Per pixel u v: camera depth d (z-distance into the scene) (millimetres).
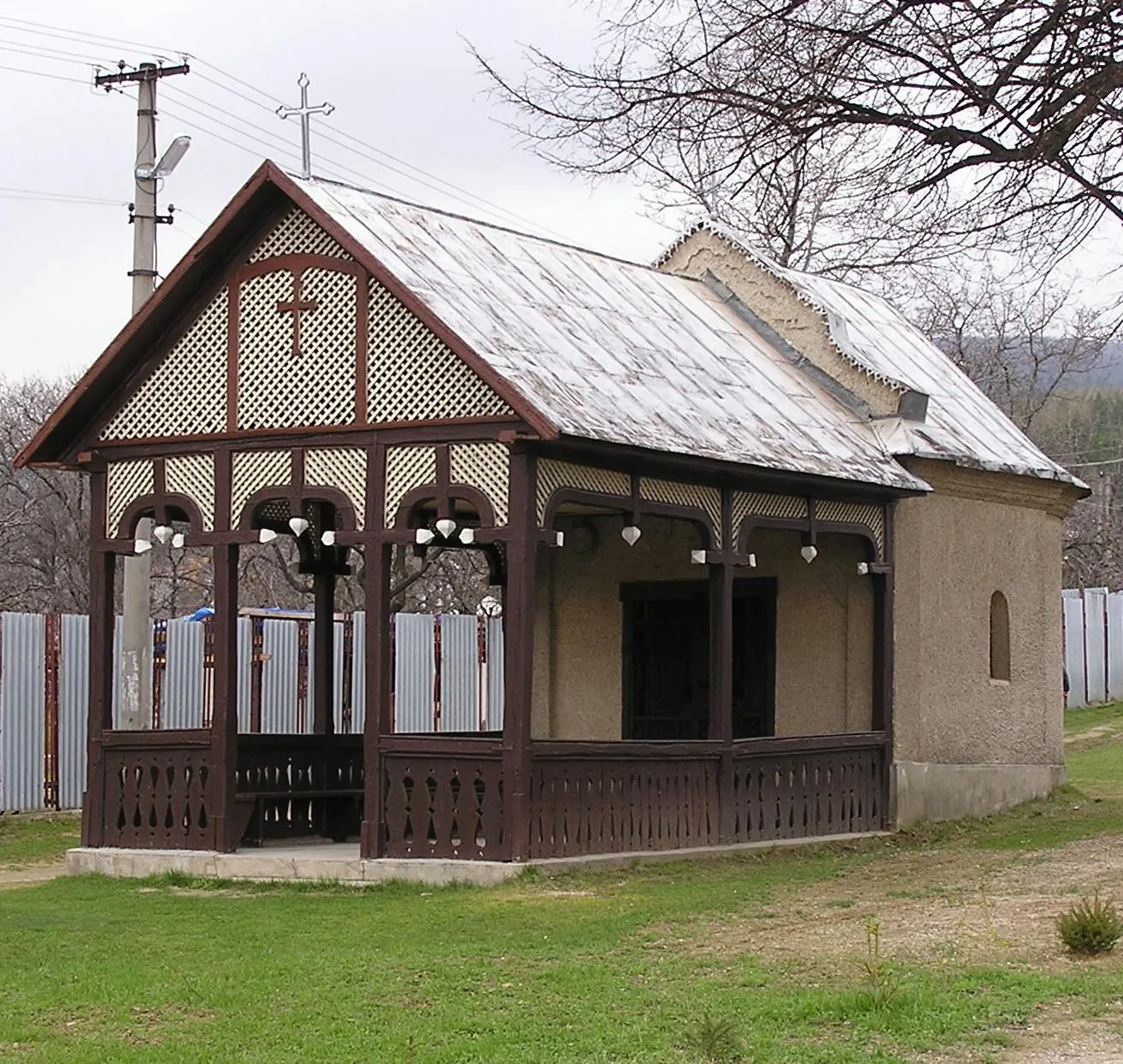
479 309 16312
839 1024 9688
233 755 16734
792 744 18516
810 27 14992
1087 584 59875
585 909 13711
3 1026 10086
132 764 17234
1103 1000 10023
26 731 23312
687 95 15352
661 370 17984
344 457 16094
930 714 20766
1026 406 46594
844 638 20453
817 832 18922
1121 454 69812
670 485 16828
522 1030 9719
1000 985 10383
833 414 20297
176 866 16531
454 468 15469
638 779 16547
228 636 16750
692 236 22266
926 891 14664
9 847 20812
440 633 28203
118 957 12148
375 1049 9391
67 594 42531
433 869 15328
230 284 16812
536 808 15367
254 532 16578
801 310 21297
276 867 16062
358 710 26984
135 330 16938
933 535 20969
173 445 17094
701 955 11766
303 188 16188
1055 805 22578
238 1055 9289
